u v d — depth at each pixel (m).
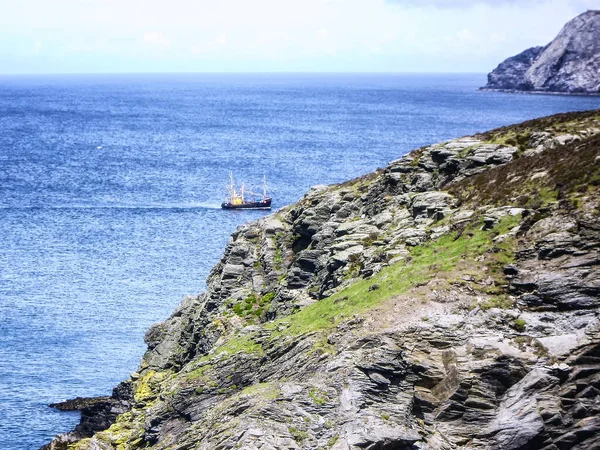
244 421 71.81
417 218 101.88
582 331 71.56
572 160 92.38
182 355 116.19
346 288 92.62
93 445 99.44
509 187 95.25
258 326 100.25
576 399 68.50
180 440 78.00
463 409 70.44
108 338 152.88
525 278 76.94
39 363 142.12
